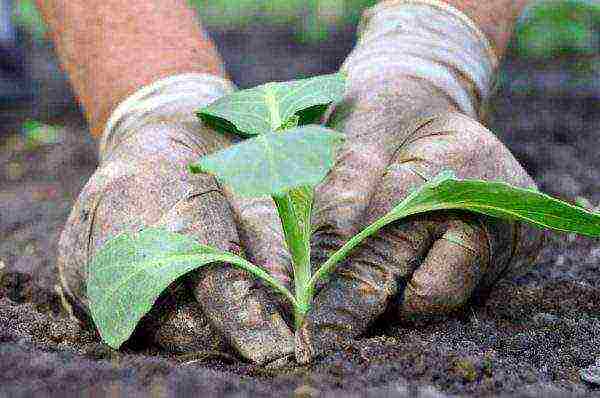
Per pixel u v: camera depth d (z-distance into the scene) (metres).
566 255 1.37
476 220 1.18
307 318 1.17
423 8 1.30
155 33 1.29
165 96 1.26
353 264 1.18
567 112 1.72
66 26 1.31
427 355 1.14
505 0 1.32
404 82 1.24
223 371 1.14
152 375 1.11
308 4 2.47
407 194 1.18
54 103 1.98
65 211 1.55
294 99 1.18
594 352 1.19
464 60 1.28
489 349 1.18
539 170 1.57
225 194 1.21
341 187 1.20
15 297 1.33
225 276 1.15
